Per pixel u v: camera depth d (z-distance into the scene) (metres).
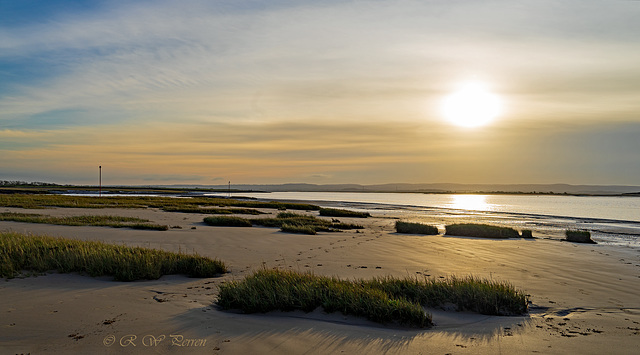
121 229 20.48
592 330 5.99
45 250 10.50
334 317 6.41
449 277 10.48
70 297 7.20
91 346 4.86
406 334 5.63
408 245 17.17
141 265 9.46
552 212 59.22
